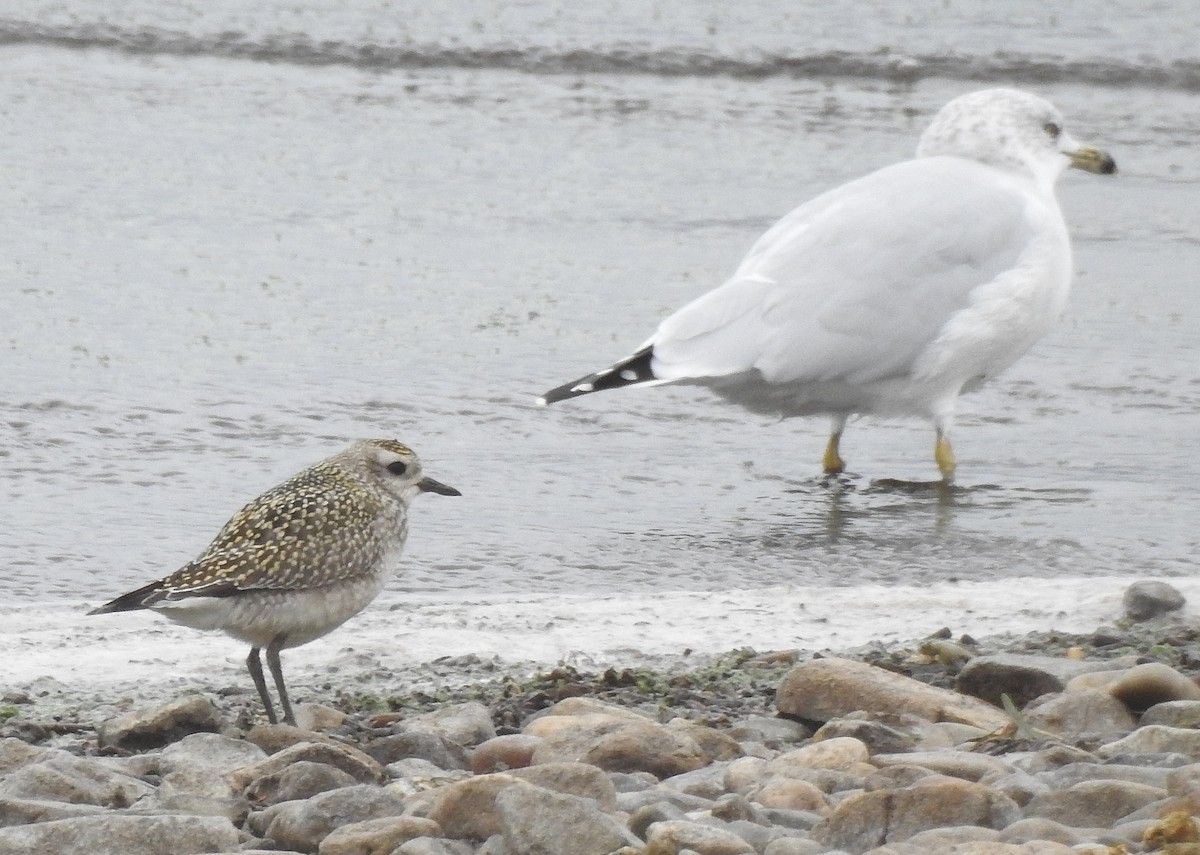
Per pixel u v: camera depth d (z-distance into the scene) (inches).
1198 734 304.7
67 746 341.1
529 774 281.0
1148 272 796.0
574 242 821.9
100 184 882.1
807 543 531.2
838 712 346.3
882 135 1011.3
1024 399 667.4
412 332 708.0
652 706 366.0
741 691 378.3
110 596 477.7
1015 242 591.8
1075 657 393.7
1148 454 615.5
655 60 1131.9
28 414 616.4
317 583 350.9
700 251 812.0
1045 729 333.4
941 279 583.5
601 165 943.0
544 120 1027.9
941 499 574.9
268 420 621.0
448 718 346.0
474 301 744.3
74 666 406.3
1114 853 242.4
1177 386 674.8
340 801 275.6
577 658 411.8
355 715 365.7
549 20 1182.9
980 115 619.2
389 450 372.8
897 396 590.9
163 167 914.1
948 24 1170.6
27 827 265.3
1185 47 1136.2
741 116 1042.7
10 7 1184.2
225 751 317.7
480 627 439.2
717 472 599.2
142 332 697.6
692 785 293.6
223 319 714.8
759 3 1203.2
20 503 547.8
